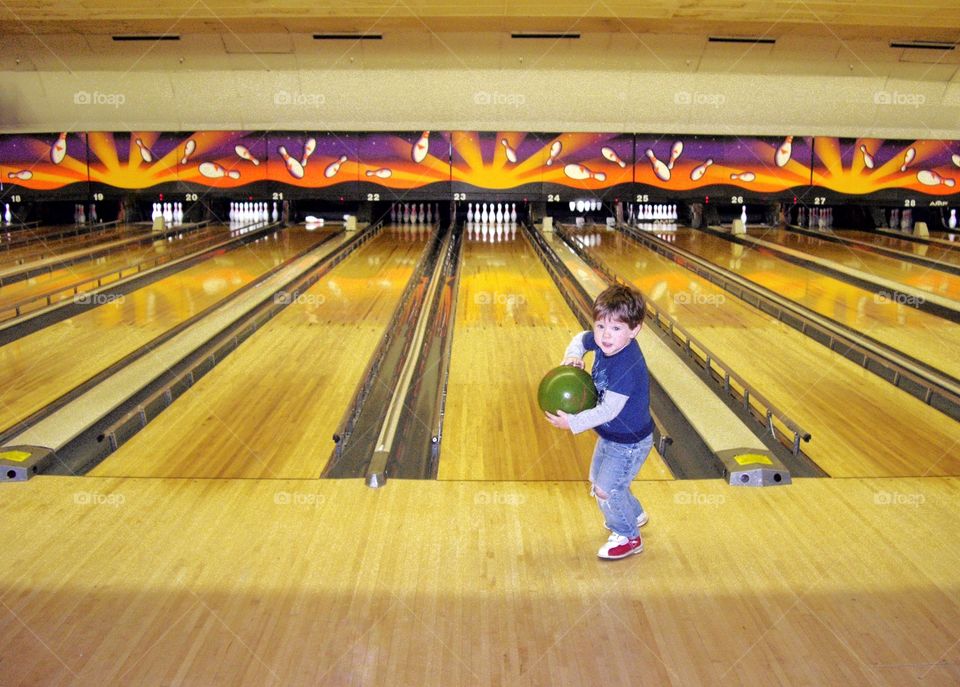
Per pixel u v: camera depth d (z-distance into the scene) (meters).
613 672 2.09
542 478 3.32
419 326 5.66
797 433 3.45
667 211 11.22
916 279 7.08
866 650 2.18
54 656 2.13
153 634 2.23
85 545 2.70
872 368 4.71
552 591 2.46
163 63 9.34
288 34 8.73
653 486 3.19
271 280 7.01
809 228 10.82
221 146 10.02
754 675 2.08
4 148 10.07
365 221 10.74
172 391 4.22
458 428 3.85
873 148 9.95
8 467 3.18
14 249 8.66
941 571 2.58
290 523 2.88
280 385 4.39
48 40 8.97
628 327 2.34
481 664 2.12
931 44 8.66
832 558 2.66
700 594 2.45
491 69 9.30
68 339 5.16
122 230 10.25
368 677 2.06
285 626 2.27
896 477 3.29
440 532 2.83
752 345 5.20
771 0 6.43
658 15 6.89
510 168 9.96
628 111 9.70
